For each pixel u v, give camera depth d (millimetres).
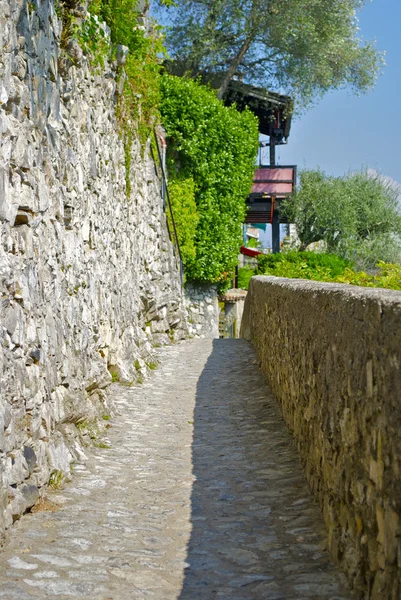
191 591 3920
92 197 8562
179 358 14078
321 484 5156
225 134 20828
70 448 6668
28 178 5598
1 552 4434
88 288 8133
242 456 6980
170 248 17469
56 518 5152
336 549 4246
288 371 7633
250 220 33688
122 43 10766
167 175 19328
